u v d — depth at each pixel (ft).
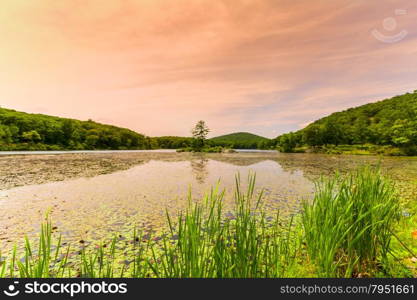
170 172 54.70
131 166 70.18
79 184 36.94
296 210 20.66
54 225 17.52
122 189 32.83
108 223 17.93
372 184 9.84
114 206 23.32
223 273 6.34
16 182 38.01
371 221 8.32
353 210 8.64
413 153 107.76
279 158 114.01
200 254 6.35
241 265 6.64
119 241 14.26
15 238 15.05
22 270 5.52
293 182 38.22
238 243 6.79
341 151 162.71
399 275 8.00
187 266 6.18
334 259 8.82
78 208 22.58
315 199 9.80
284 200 25.03
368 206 8.57
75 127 227.20
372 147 151.64
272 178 43.34
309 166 68.69
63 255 12.30
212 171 57.31
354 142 197.57
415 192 26.35
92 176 46.55
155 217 19.51
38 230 16.55
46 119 212.84
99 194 29.37
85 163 77.10
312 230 9.24
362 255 8.42
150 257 11.72
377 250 9.10
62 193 30.04
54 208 22.62
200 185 36.09
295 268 8.64
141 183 38.14
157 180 41.57
